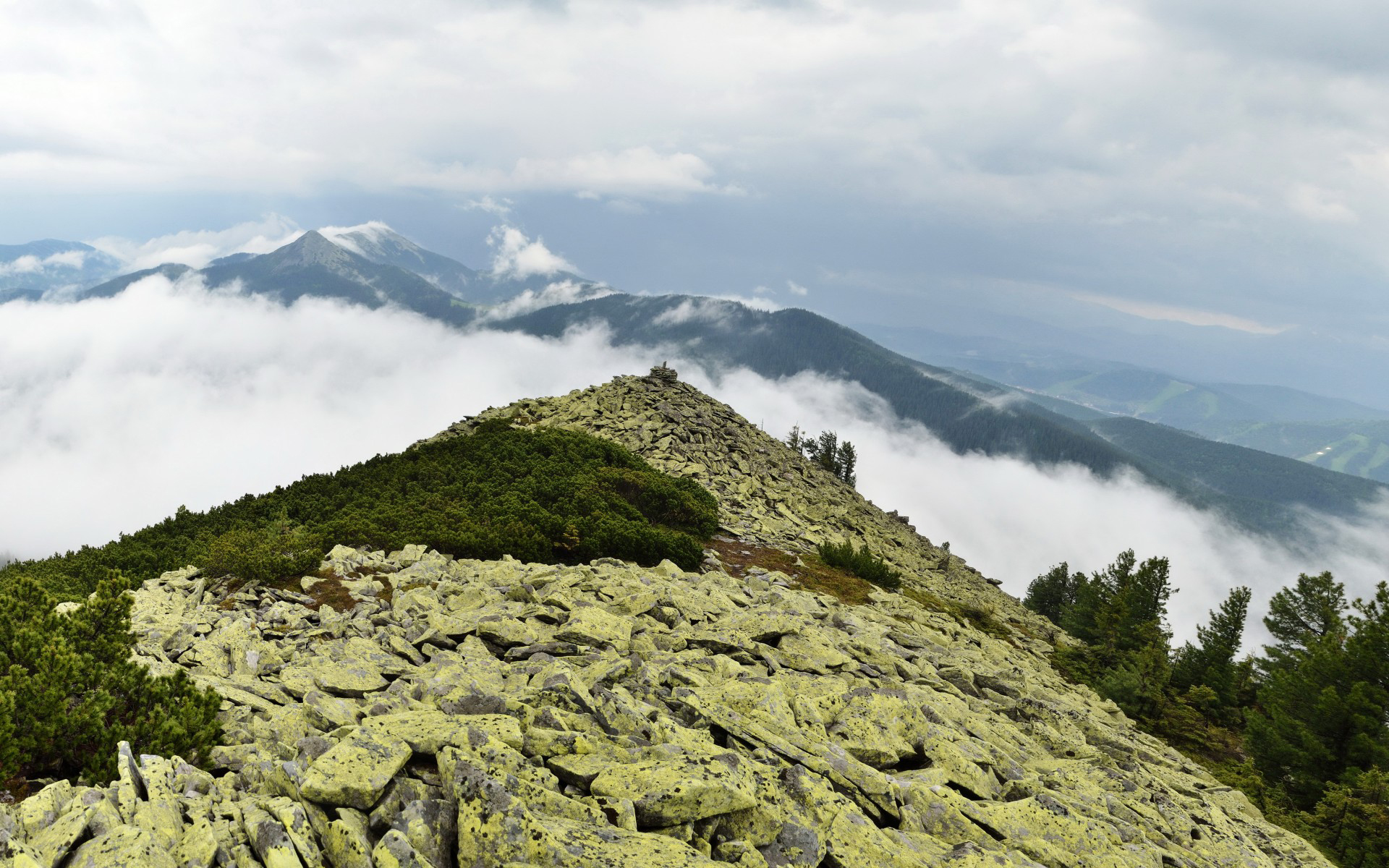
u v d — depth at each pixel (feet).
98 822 21.17
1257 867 40.27
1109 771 46.19
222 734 32.30
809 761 33.37
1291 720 112.16
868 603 100.73
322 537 86.28
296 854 21.21
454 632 51.80
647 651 49.14
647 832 24.99
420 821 22.98
